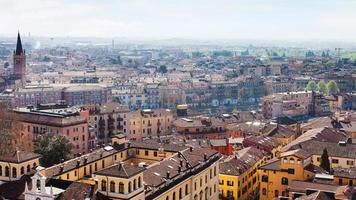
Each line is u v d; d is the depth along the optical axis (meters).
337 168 199.75
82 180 160.88
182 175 166.00
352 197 152.88
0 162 154.75
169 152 189.50
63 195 136.00
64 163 167.12
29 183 145.25
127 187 137.38
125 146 195.12
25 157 156.50
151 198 147.50
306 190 159.38
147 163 192.25
